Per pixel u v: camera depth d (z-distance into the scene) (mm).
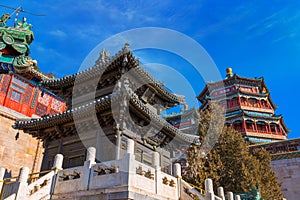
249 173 22844
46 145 19969
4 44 12156
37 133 20312
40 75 31406
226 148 24844
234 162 23625
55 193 11844
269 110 51562
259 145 37750
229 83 54906
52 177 12320
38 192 11406
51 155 19391
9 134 27781
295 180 33219
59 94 23109
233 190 21891
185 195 13250
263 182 25219
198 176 21516
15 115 28703
